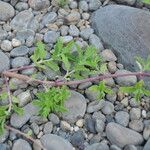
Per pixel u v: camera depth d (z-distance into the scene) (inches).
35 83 21.7
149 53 22.2
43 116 20.6
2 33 23.5
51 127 20.6
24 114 20.8
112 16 23.5
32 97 21.6
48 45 23.1
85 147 20.2
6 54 22.8
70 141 20.4
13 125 20.6
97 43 23.2
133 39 22.7
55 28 23.9
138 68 22.2
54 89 20.6
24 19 24.0
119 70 22.3
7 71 21.6
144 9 25.0
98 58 21.7
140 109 21.4
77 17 24.2
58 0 24.7
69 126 20.7
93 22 24.1
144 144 20.3
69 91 21.0
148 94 20.3
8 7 24.2
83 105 21.1
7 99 21.0
